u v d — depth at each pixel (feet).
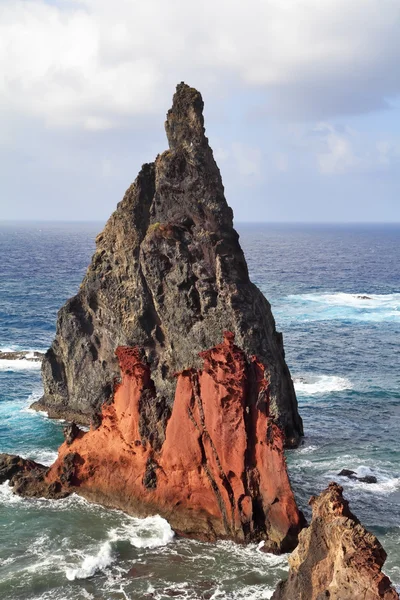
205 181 185.06
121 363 139.13
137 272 193.98
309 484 150.71
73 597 104.88
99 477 135.64
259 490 121.29
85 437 140.97
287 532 117.29
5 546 119.34
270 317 193.98
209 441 124.26
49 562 114.32
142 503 129.49
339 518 86.79
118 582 108.78
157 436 132.16
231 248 185.47
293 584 91.61
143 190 196.65
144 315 194.39
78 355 204.03
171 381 189.98
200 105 185.37
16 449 176.04
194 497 125.90
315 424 195.83
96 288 201.16
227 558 115.55
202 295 181.16
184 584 108.17
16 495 138.51
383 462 165.68
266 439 121.19
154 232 186.70
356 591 80.18
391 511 137.08
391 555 118.62
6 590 106.52
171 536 122.01
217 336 179.93
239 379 121.80
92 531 124.16
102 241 202.39
